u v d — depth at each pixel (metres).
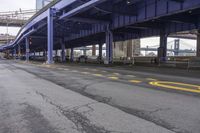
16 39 94.12
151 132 5.45
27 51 66.88
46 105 8.26
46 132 5.55
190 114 6.97
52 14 40.47
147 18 33.22
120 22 40.25
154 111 7.34
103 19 41.59
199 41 54.19
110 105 8.20
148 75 20.03
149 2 32.69
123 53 117.38
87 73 21.41
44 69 27.44
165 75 20.38
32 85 13.38
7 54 143.00
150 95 10.03
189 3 27.11
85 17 39.62
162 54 43.28
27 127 5.93
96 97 9.66
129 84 13.67
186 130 5.59
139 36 51.44
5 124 6.18
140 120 6.40
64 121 6.38
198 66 30.64
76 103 8.55
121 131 5.53
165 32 43.53
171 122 6.21
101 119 6.52
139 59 57.81
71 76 18.48
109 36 44.22
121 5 33.47
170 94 10.27
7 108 7.88
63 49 70.81
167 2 30.00
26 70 25.84
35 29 55.69
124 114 7.02
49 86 12.95
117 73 21.72
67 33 63.25
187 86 12.96
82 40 70.44
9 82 14.81
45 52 118.38
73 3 33.81
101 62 55.44
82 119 6.54
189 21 36.03
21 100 9.14
